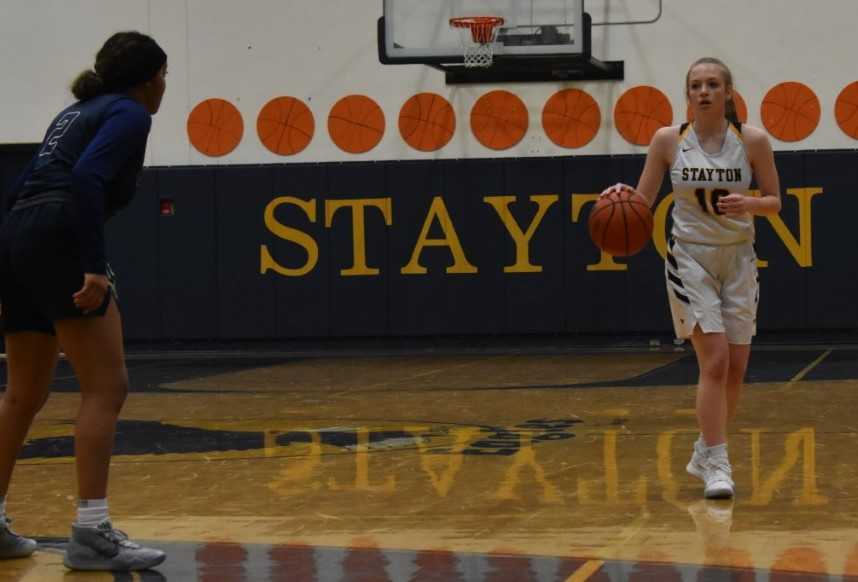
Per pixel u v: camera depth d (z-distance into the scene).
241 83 16.30
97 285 4.78
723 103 6.38
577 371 13.25
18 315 5.19
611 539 5.39
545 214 15.87
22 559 5.27
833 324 15.48
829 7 15.35
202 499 6.55
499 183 15.92
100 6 16.47
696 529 5.56
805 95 15.44
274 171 16.28
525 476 7.08
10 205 5.20
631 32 15.63
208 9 16.30
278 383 12.77
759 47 15.47
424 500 6.40
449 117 15.98
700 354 6.47
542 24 14.69
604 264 15.80
